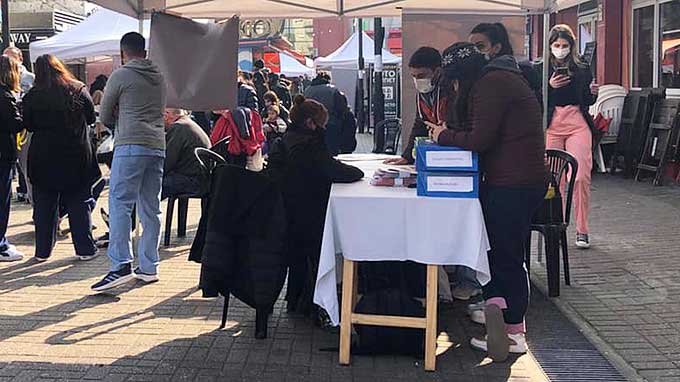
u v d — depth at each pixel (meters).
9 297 5.73
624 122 11.65
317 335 4.95
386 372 4.36
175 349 4.68
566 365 4.51
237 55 6.54
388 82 20.31
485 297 4.63
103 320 5.21
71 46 12.12
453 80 4.47
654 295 5.79
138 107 5.81
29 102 6.46
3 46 12.55
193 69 6.61
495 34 4.54
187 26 6.61
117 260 5.84
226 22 6.54
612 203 9.47
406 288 5.12
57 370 4.33
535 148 4.36
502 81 4.26
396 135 12.67
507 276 4.52
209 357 4.55
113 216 5.82
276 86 15.45
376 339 4.54
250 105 11.25
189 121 7.60
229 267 4.75
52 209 6.80
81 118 6.62
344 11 7.52
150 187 6.04
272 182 4.75
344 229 4.33
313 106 4.95
